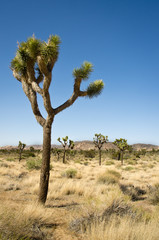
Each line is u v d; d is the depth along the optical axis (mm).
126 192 8477
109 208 4668
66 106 7023
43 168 6746
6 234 3105
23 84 7227
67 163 36688
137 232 3311
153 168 26609
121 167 28016
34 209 4543
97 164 37312
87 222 4215
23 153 57469
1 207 3887
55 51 6199
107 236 3230
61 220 4922
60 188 10633
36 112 7039
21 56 6570
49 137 6875
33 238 3465
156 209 5289
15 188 10133
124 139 34469
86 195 8461
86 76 6973
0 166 21031
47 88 6410
